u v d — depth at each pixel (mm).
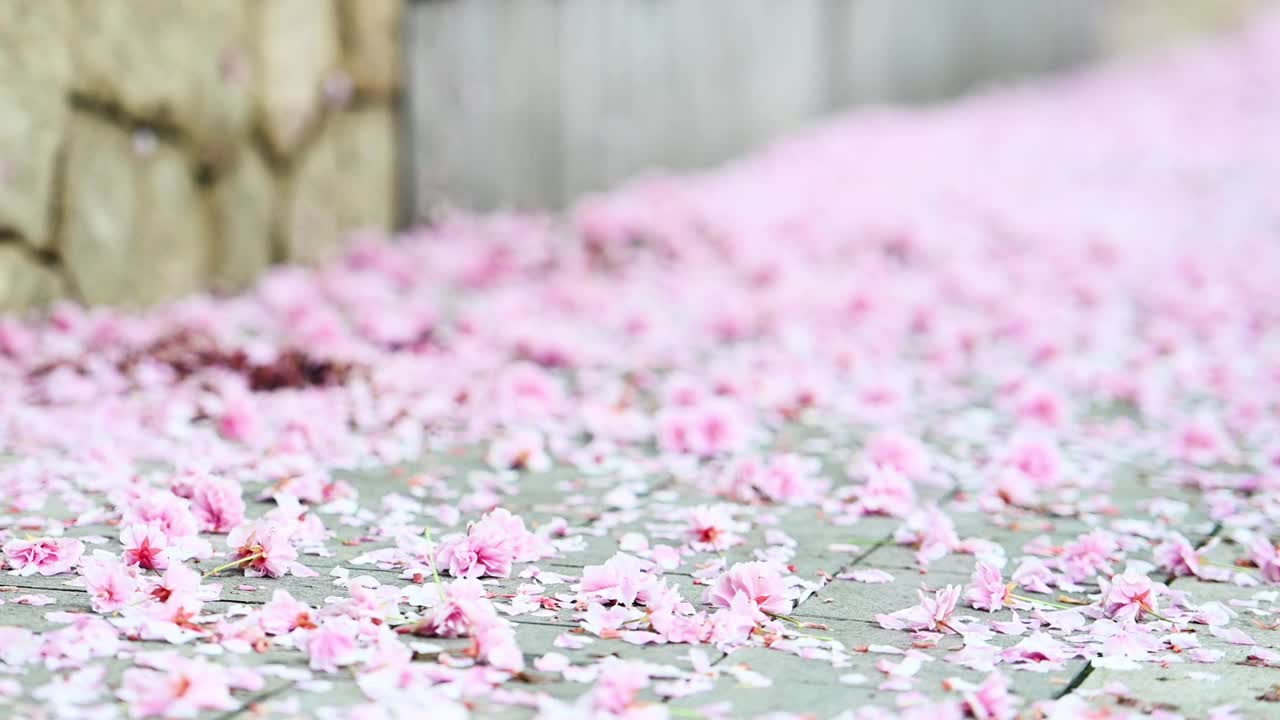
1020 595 4082
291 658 3430
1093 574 4238
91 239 7512
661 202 11508
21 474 5000
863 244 10852
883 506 4922
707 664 3426
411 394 6391
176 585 3758
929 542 4480
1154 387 6840
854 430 6227
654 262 10070
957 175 14242
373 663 3332
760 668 3482
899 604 4027
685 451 5672
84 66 7387
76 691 3150
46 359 6523
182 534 4195
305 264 9258
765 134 14750
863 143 15242
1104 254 10680
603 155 12039
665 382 7082
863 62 17031
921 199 12844
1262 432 6098
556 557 4328
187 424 5848
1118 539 4617
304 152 9211
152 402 6020
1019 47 22281
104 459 5184
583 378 7016
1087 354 7805
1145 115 19141
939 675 3453
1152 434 6148
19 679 3244
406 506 4809
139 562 3982
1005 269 10195
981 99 20047
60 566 4012
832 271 9914
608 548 4438
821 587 4148
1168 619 3875
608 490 5176
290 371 6430
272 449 5410
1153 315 8883
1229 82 22141
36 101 7086
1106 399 6918
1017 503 5059
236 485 4449
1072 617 3844
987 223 11969
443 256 9539
